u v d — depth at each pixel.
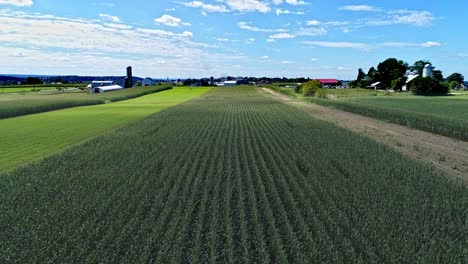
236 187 11.71
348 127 28.31
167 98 83.75
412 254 6.91
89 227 8.58
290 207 9.77
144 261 6.93
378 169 13.65
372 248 7.21
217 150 18.19
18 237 8.06
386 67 123.69
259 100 69.69
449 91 80.56
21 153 19.64
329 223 8.50
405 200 9.95
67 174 13.74
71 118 38.66
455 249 7.13
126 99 79.56
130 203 10.16
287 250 7.37
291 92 91.88
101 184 12.27
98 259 7.06
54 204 10.29
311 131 24.83
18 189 11.85
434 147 19.53
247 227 8.49
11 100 60.03
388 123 30.89
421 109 40.47
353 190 11.04
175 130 26.41
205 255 7.17
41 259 7.08
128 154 17.41
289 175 13.07
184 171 13.76
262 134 23.67
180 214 9.35
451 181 12.07
